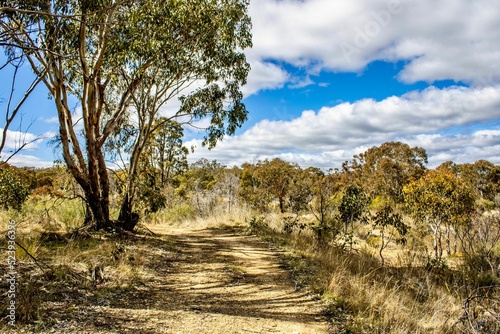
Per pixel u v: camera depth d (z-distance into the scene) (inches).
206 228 637.9
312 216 676.7
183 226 687.1
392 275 319.6
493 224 439.5
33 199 520.7
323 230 460.4
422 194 491.5
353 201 438.0
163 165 698.2
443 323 198.1
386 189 1333.7
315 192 658.8
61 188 476.7
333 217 559.8
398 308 204.8
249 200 896.9
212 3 406.0
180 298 219.0
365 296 221.8
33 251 235.6
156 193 496.1
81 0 276.4
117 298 200.5
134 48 343.9
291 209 705.6
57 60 330.6
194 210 798.5
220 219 695.7
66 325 152.5
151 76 455.2
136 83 419.5
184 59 434.0
